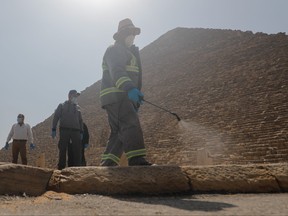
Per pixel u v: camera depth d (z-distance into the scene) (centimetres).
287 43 5756
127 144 542
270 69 5056
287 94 4034
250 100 4434
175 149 3950
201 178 494
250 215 305
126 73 548
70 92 1017
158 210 333
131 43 602
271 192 498
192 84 6394
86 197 430
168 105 6041
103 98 576
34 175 457
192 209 340
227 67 6203
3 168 440
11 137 1380
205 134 4066
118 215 306
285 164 537
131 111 555
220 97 5153
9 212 322
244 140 3369
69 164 1010
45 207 349
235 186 493
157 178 476
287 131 3144
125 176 471
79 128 1015
